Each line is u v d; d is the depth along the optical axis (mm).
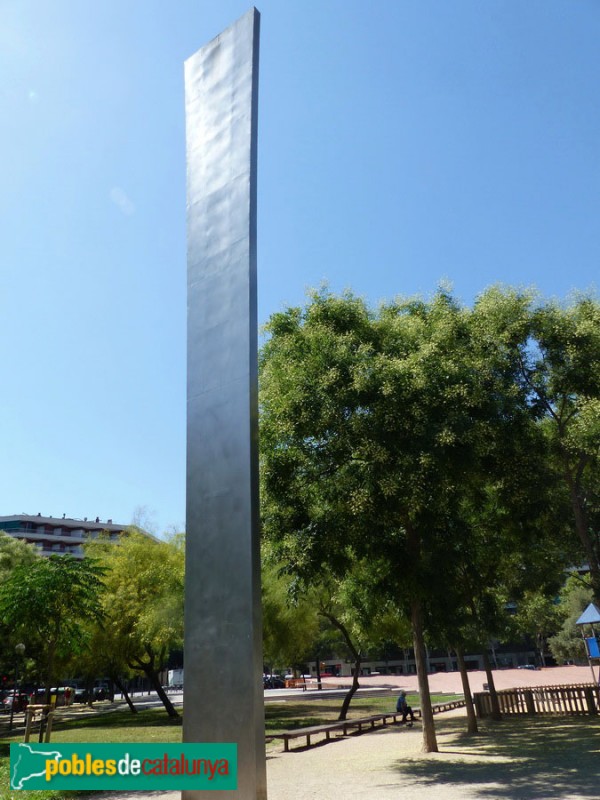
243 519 8133
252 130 9953
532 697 22531
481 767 12141
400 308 17547
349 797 10039
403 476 12906
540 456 15586
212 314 9484
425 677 15133
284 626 24891
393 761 13789
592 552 16188
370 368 13578
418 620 15273
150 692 75562
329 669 100250
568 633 60750
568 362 15586
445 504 14758
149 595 29766
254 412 8695
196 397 9234
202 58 11195
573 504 16484
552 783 10094
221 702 7645
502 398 14844
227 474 8500
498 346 15859
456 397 13547
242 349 8930
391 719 25125
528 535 16594
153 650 31781
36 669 37344
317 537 14117
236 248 9508
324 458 14492
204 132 10703
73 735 23406
